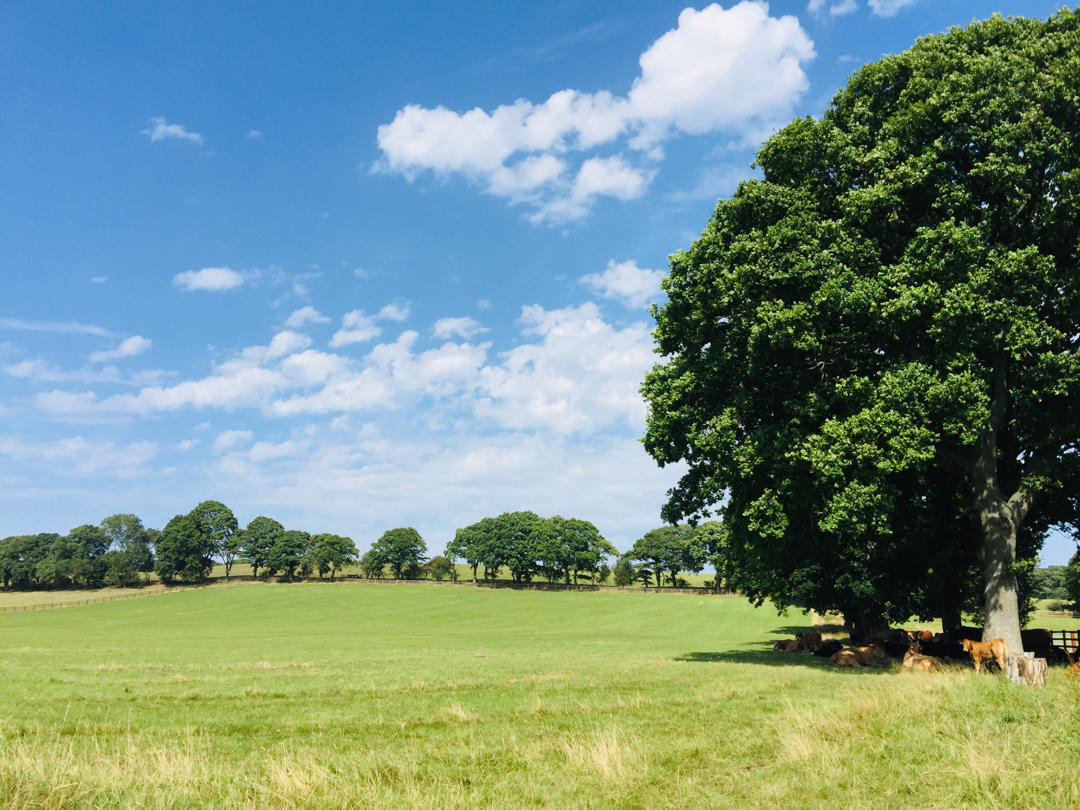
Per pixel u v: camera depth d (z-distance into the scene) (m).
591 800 9.58
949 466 29.25
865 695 16.42
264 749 13.73
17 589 159.75
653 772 11.02
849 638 49.19
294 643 58.19
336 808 9.20
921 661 25.92
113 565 158.25
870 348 26.64
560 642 59.62
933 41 27.56
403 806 9.27
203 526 161.50
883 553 32.47
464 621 100.69
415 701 20.69
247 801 9.35
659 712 17.38
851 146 27.23
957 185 24.69
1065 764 9.63
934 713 13.13
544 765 11.72
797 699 18.72
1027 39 25.97
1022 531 32.53
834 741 12.28
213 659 39.72
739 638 65.31
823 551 36.88
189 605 124.94
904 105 26.62
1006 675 16.61
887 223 26.22
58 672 30.84
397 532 166.12
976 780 9.33
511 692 22.36
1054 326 25.38
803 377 27.75
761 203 27.89
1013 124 23.62
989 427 24.12
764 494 27.08
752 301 26.52
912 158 24.97
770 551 30.31
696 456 30.92
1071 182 23.30
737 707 17.80
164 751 11.99
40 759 9.99
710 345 29.88
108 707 19.97
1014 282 23.42
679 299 29.73
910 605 40.16
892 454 23.27
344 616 108.75
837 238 25.67
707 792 9.78
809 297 25.48
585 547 148.75
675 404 30.44
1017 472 29.31
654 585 154.38
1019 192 24.02
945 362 23.75
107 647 51.84
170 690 23.94
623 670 29.41
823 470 24.11
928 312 24.31
